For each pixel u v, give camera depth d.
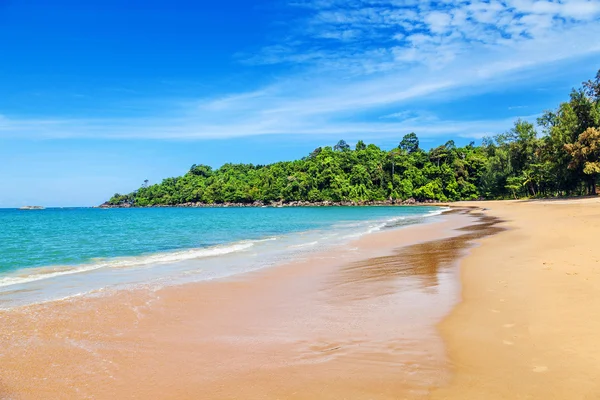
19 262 15.00
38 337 6.51
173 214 80.12
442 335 6.06
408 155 133.50
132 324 7.20
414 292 8.99
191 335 6.61
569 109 59.31
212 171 192.75
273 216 60.03
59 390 4.71
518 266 10.60
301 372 5.04
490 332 5.97
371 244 18.86
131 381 4.93
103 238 25.27
